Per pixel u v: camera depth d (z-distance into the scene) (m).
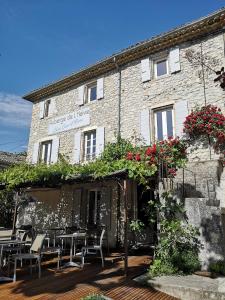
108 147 9.52
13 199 14.52
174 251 6.03
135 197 9.69
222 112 8.23
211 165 7.36
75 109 12.16
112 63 11.19
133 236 9.48
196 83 8.97
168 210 6.54
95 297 4.39
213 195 6.64
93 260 7.59
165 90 9.63
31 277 5.88
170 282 5.05
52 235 11.11
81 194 10.87
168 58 10.05
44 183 8.62
